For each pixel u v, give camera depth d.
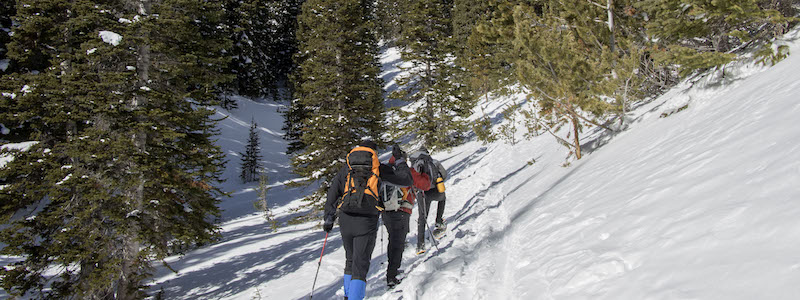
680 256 2.05
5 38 8.66
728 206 2.28
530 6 11.02
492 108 29.16
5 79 7.63
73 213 7.54
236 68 42.69
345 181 4.15
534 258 3.39
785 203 1.98
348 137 15.94
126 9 8.44
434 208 9.98
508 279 3.29
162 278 9.84
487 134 21.09
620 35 9.98
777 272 1.51
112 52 7.49
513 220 5.73
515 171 11.54
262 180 18.41
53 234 7.43
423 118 24.23
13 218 7.89
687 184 3.08
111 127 7.84
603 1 10.15
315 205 15.60
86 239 7.21
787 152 2.59
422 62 24.42
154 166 7.60
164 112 7.87
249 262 10.25
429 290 3.75
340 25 17.42
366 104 16.52
